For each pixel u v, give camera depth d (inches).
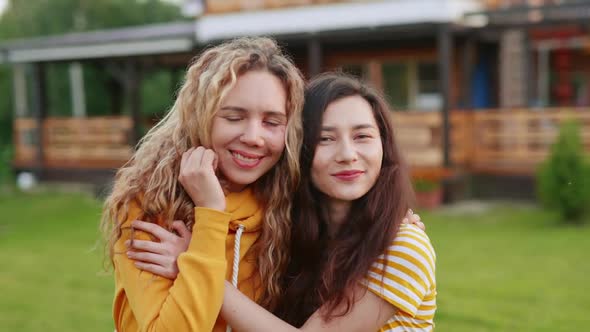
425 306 71.4
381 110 74.7
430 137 422.6
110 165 542.0
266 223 72.8
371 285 69.2
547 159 362.6
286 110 70.6
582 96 546.3
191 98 70.5
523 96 530.6
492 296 214.2
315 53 453.1
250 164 69.2
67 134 572.1
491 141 457.7
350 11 438.6
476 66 531.5
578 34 506.3
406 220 74.5
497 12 415.2
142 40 502.3
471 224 353.4
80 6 997.2
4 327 191.5
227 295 67.4
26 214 435.2
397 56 507.8
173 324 63.4
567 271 246.5
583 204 344.8
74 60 568.4
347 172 70.9
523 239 311.1
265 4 469.1
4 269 273.0
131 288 67.3
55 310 209.6
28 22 991.6
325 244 75.0
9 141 882.1
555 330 179.8
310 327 69.4
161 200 69.7
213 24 485.1
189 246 67.0
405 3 417.1
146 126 617.0
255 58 69.0
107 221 73.0
